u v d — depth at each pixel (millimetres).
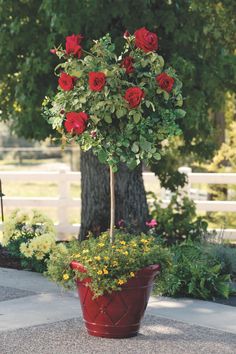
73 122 8750
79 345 8609
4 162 44156
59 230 17781
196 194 21531
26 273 12797
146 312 10164
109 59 9141
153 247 9109
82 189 14797
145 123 8820
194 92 14328
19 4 14625
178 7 14258
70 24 13320
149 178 17344
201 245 13156
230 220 18844
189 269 11227
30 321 9609
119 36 14016
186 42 14000
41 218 13703
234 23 14773
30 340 8789
